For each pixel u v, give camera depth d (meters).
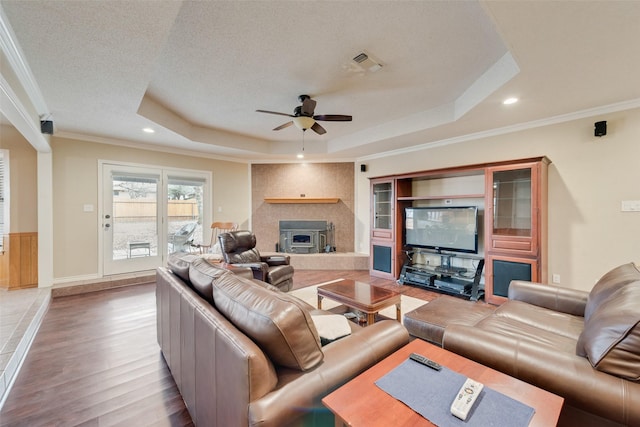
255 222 6.29
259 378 1.01
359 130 4.91
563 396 1.16
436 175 4.43
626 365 1.10
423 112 3.99
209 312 1.40
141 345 2.58
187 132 4.50
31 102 2.84
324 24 2.09
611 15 1.67
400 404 1.04
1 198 3.99
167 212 5.23
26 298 3.53
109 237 4.63
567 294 2.16
